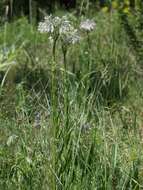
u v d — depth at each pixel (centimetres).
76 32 219
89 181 244
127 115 356
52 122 234
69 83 295
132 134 312
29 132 280
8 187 255
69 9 636
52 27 215
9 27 587
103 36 530
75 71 420
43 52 509
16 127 296
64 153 239
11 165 268
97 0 662
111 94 382
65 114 238
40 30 217
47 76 425
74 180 241
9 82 415
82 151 249
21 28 595
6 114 332
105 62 423
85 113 284
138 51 426
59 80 292
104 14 615
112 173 249
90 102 293
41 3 662
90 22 374
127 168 262
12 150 281
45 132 272
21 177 257
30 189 249
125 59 450
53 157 233
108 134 295
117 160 266
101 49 473
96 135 265
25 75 424
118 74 400
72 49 466
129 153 275
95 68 398
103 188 244
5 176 265
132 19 464
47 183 244
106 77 385
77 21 385
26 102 324
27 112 306
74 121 247
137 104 379
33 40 556
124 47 475
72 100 262
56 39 219
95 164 250
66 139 238
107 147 265
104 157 251
